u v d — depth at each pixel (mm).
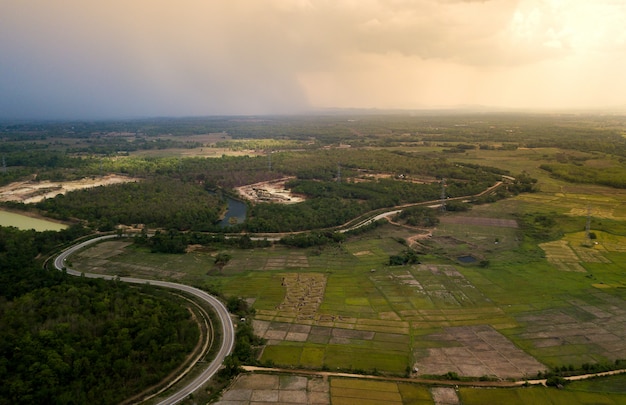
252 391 96875
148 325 117688
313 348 115750
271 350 114750
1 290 135000
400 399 93875
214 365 107625
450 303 144000
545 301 144750
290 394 95750
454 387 98062
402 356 111938
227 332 124000
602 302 143125
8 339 104688
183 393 96875
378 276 167625
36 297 129250
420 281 162250
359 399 93812
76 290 134125
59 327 111250
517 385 98812
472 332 124812
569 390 96688
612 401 93250
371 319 133000
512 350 114750
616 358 110438
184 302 143125
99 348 106312
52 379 92938
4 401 86812
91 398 92000
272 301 145750
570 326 127562
